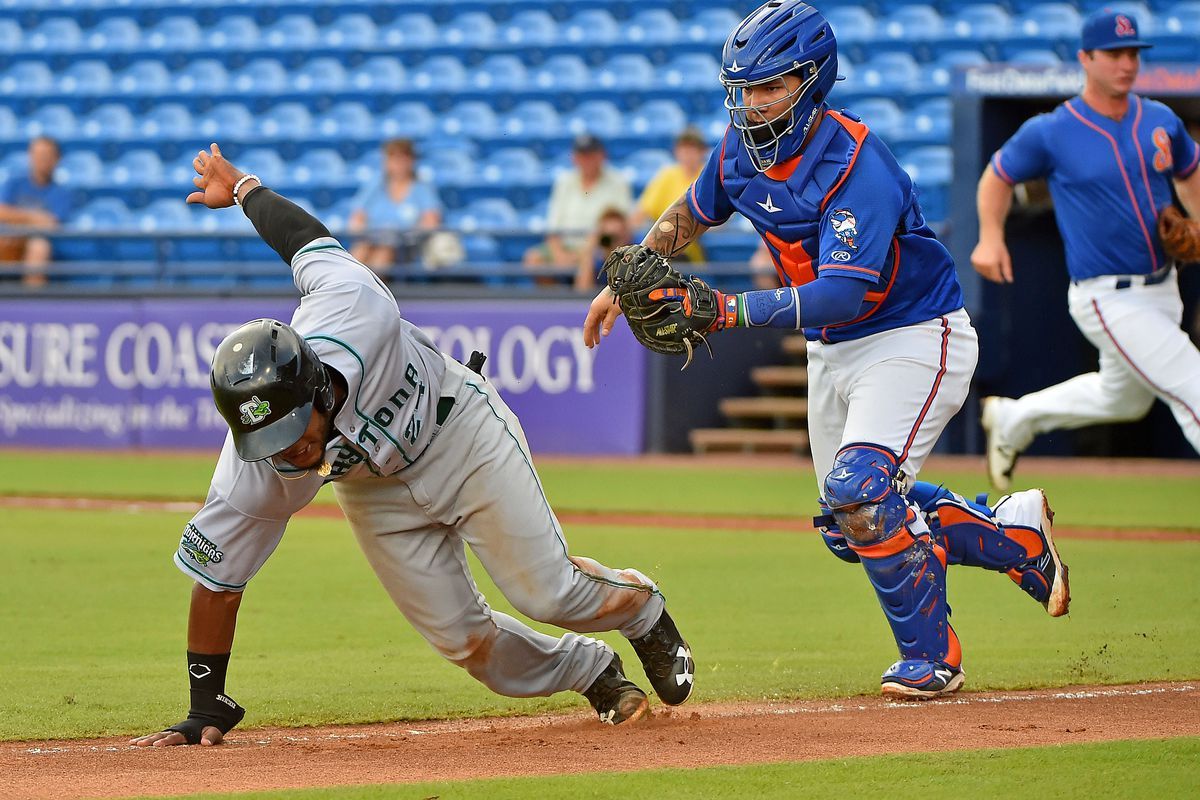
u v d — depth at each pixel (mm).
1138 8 66500
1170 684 20391
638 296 17375
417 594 17344
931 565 19500
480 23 78750
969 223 54188
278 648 23828
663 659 18312
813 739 16750
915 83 69312
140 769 15617
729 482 50094
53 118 79750
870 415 19375
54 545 35781
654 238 20484
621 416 57812
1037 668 21500
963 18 71125
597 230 57906
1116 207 32188
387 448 16297
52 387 63438
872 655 22938
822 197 18359
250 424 15258
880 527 19156
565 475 52219
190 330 61625
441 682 21188
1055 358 56812
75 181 76312
